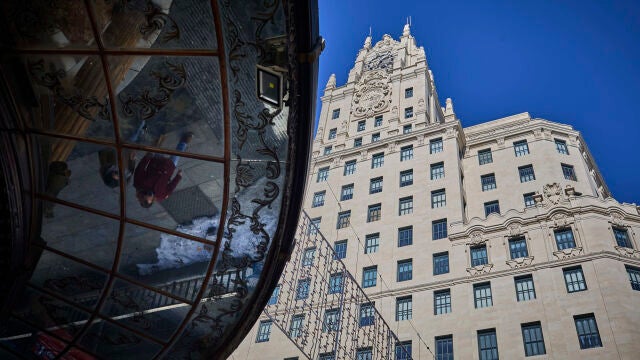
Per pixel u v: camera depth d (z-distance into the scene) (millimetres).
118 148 11031
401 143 53812
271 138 11250
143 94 10562
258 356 39969
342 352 36875
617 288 33562
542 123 50281
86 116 10516
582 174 46125
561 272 35875
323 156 56594
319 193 52688
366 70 68500
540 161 47312
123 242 12242
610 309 32719
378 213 47812
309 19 9695
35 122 10023
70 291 12758
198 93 10594
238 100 10750
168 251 12602
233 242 12633
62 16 9398
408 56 68375
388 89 62750
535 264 37000
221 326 13836
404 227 45281
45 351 13945
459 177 47562
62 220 11594
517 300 35875
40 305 12812
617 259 35312
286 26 9742
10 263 10398
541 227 38969
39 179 10625
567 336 32656
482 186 48000
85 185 11211
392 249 43844
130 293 13031
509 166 48375
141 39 9883
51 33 9531
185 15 9680
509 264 38000
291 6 9516
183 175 11656
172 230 12305
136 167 11406
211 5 9477
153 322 13562
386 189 49750
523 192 45500
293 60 10148
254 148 11398
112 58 10086
